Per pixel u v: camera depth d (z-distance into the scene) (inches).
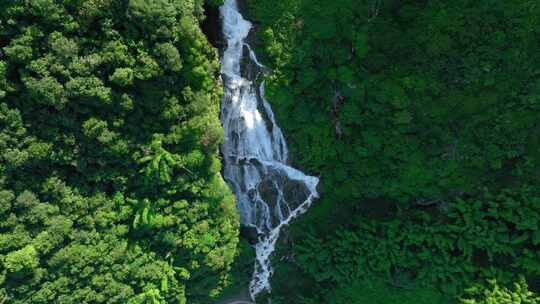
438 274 1509.6
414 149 1440.7
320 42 1395.2
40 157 1150.3
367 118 1451.8
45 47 1083.3
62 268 1243.8
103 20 1125.7
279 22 1413.6
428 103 1366.9
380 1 1317.7
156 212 1400.1
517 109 1341.0
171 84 1289.4
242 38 1491.1
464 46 1286.9
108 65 1163.3
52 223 1206.9
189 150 1386.6
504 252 1456.7
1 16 1026.1
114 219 1338.6
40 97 1100.5
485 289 1469.0
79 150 1216.8
